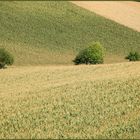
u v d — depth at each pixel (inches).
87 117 2239.2
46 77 3440.0
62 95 2662.4
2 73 3757.4
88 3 7263.8
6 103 2551.7
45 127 2111.2
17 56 5487.2
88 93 2677.2
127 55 5753.0
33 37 6131.9
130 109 2372.0
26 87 3048.7
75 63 4933.6
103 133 2018.9
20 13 6692.9
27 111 2361.0
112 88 2770.7
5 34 6131.9
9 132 2076.8
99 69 3641.7
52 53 5703.7
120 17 6806.1
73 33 6333.7
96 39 6205.7
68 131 2063.2
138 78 3011.8
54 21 6584.6
